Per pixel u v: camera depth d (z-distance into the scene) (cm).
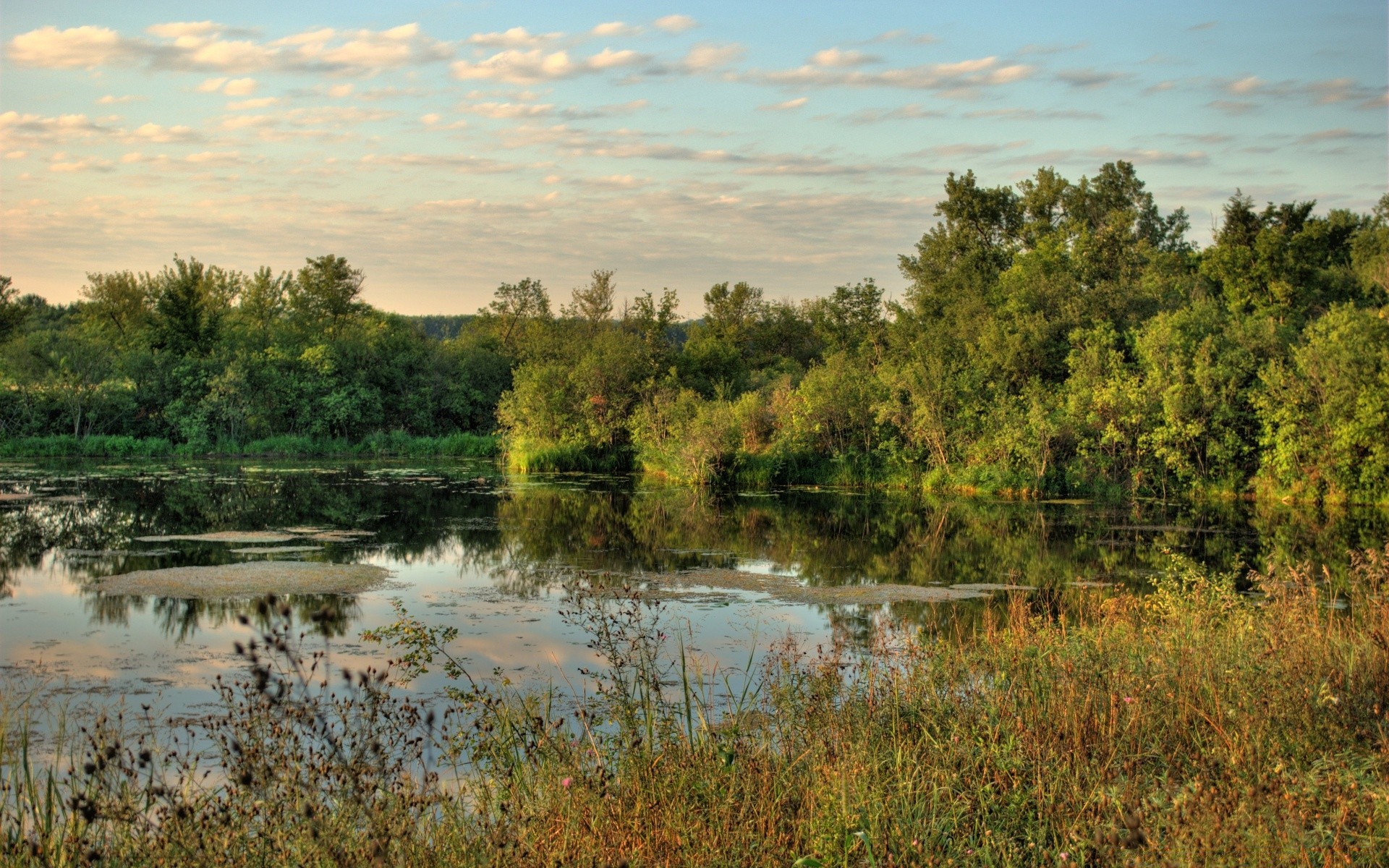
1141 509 2820
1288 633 838
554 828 527
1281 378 2925
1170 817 508
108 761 587
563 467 4244
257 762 511
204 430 4809
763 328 7025
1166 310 3603
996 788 620
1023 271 4125
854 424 3709
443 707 892
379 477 3806
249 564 1769
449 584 1616
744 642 1219
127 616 1345
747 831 535
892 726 727
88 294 6550
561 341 5700
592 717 793
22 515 2470
